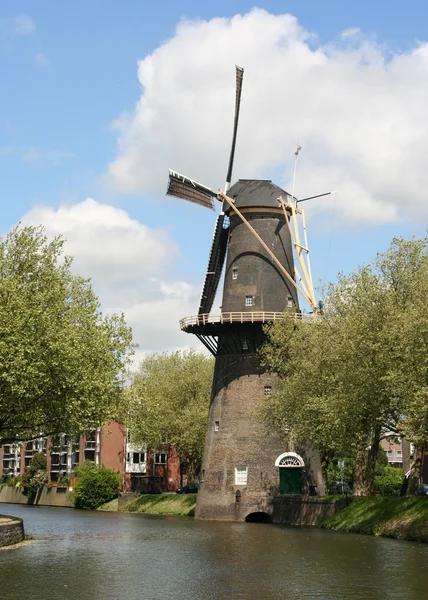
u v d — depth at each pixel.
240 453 62.91
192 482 86.81
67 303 45.78
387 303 43.34
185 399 82.06
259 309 63.97
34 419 42.69
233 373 64.62
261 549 38.94
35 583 28.59
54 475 121.44
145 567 32.81
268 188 65.94
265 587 27.75
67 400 42.38
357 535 46.50
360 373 42.91
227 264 66.50
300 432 54.69
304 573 30.83
